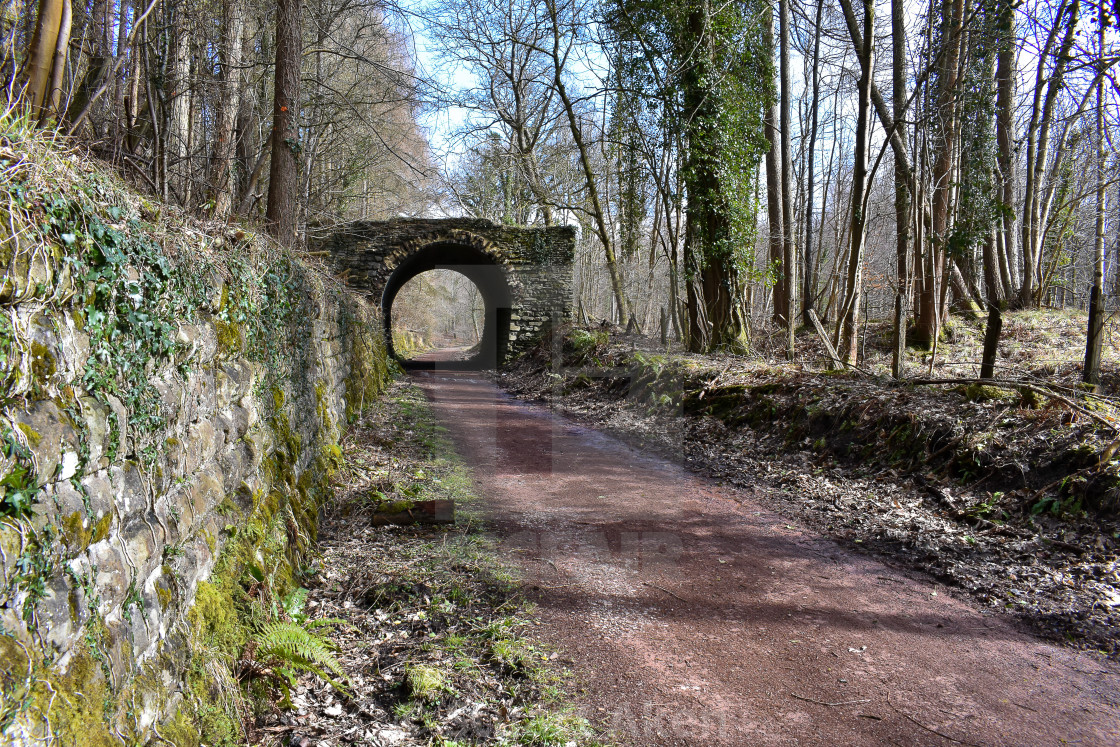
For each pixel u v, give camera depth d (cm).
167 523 250
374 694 309
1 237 157
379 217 2533
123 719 189
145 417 235
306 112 1308
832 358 1061
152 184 545
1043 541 492
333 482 614
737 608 386
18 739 141
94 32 554
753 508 610
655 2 1261
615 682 292
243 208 865
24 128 198
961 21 1139
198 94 822
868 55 1015
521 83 2239
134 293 230
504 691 294
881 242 2245
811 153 1802
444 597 380
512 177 2511
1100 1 881
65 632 166
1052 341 1255
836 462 733
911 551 506
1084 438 555
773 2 1394
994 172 1418
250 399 407
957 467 619
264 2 864
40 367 169
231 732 256
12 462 150
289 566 398
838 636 363
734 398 964
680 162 1262
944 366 1120
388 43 1079
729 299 1220
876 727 277
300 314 562
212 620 278
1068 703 305
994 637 373
